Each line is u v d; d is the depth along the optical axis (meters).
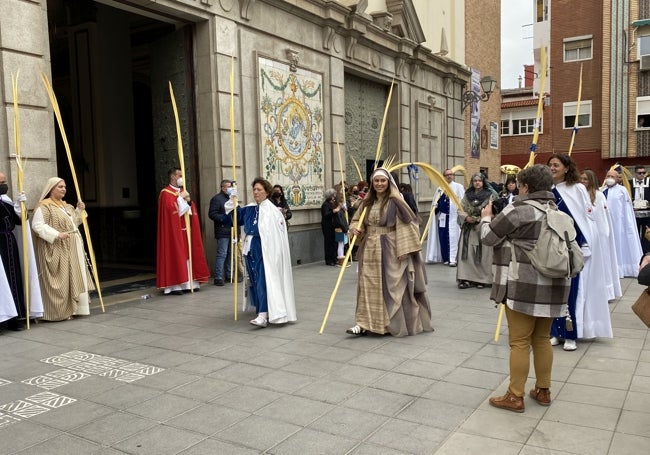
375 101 14.94
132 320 6.74
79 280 6.83
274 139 10.56
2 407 4.08
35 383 4.58
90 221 11.95
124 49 12.28
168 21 9.30
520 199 3.86
